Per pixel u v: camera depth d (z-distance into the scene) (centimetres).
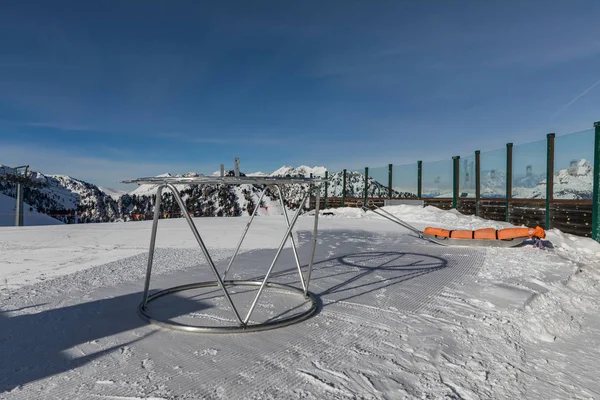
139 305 354
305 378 226
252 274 512
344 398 204
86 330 302
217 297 402
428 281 474
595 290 452
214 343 279
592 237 868
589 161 885
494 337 295
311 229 1114
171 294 413
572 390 219
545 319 337
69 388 212
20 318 329
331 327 314
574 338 305
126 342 279
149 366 240
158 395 205
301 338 290
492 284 454
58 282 458
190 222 299
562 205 972
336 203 2020
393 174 1720
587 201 890
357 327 314
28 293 408
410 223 1273
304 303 382
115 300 384
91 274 504
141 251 702
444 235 792
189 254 668
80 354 258
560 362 258
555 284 454
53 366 239
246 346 274
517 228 749
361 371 236
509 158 1183
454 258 638
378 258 638
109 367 238
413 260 620
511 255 664
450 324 321
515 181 1164
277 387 215
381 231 1067
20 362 245
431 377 230
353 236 952
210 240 863
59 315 337
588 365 254
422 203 1591
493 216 1263
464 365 248
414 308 365
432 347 274
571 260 639
